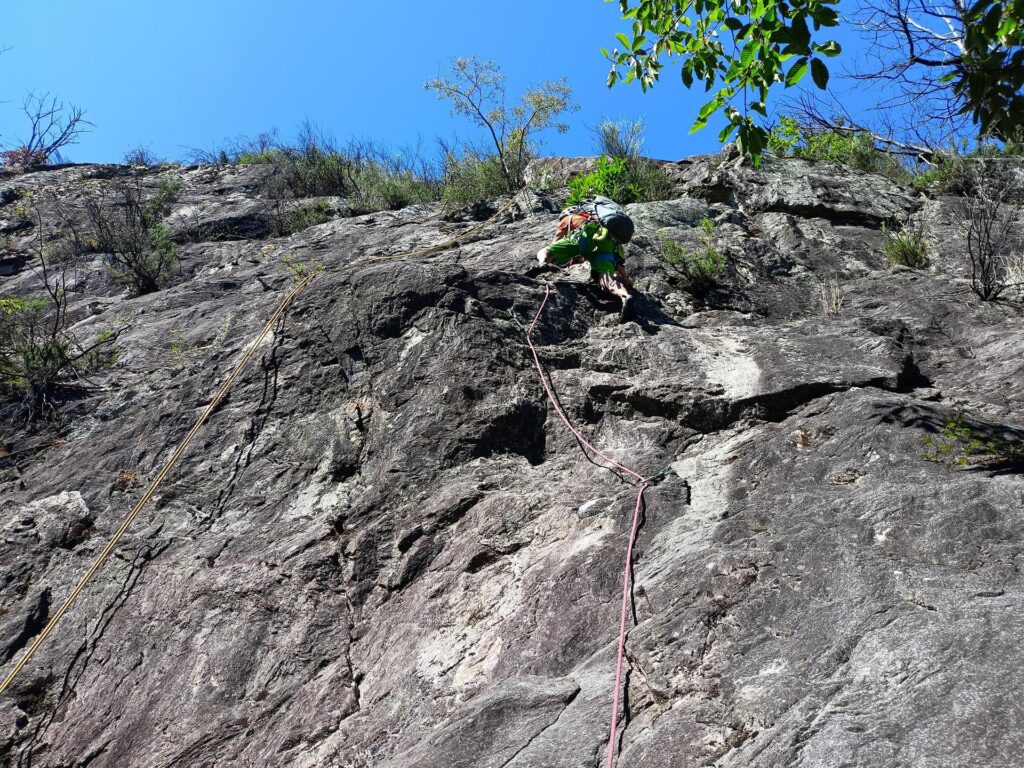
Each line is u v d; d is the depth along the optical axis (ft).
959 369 19.90
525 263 25.82
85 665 16.19
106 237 36.40
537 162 37.83
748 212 30.73
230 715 14.56
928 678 10.04
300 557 16.83
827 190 30.94
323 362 21.16
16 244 38.96
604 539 14.83
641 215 28.86
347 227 34.71
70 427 22.13
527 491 16.92
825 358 19.77
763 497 15.25
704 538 14.12
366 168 47.16
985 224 24.98
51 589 17.58
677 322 23.35
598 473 17.33
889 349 19.74
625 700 11.50
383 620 15.51
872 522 13.23
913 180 33.76
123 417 21.70
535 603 14.06
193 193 43.91
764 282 25.46
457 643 14.21
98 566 16.85
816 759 9.51
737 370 19.71
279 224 39.14
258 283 28.78
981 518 12.70
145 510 18.80
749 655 11.41
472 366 19.98
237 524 18.08
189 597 16.65
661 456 17.69
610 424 19.07
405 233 32.73
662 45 16.65
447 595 15.24
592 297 23.62
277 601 16.15
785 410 18.20
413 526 16.78
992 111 12.03
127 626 16.56
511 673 13.15
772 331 21.99
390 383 20.16
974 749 9.02
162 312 27.27
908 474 14.76
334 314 22.12
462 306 21.62
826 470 15.66
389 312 21.67
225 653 15.51
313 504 18.10
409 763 11.66
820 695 10.35
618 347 21.24
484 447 18.42
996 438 15.40
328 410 20.10
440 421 18.84
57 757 14.90
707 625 12.07
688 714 10.86
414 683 13.82
